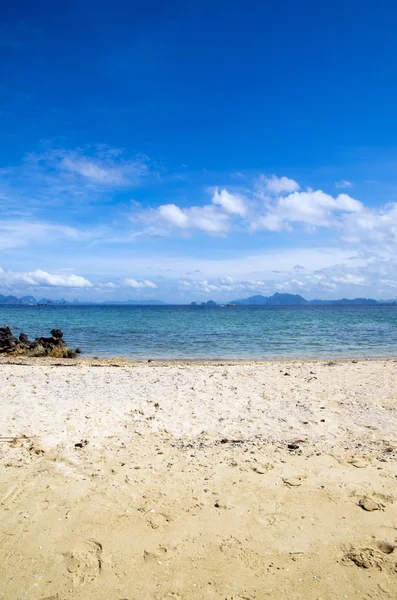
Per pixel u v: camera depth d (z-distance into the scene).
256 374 14.90
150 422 8.91
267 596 3.93
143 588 4.03
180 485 5.98
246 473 6.36
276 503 5.48
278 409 10.00
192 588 4.03
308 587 4.03
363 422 8.94
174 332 39.78
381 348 26.80
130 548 4.60
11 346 25.08
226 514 5.23
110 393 11.59
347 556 4.45
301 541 4.70
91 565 4.33
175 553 4.52
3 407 9.85
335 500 5.53
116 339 33.00
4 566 4.30
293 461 6.81
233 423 8.89
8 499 5.57
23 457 6.94
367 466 6.57
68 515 5.20
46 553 4.50
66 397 11.02
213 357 22.84
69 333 38.72
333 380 13.67
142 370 16.05
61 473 6.36
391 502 5.45
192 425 8.74
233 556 4.47
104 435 8.08
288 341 31.33
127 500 5.57
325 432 8.28
